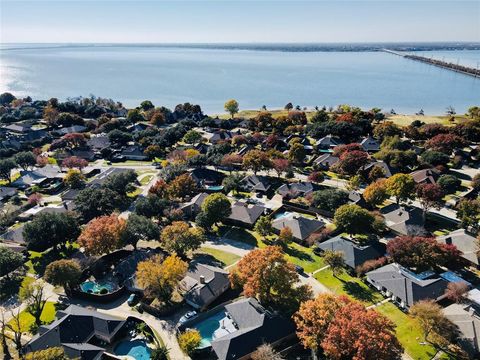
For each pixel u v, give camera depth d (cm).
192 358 6391
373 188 11356
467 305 7125
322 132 19650
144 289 7856
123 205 12644
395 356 5506
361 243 9756
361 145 17325
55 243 9325
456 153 16125
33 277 8788
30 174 14875
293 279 7319
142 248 9894
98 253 8775
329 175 14950
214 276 8094
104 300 7869
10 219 11312
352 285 8219
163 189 12319
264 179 13975
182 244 8944
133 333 7050
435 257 8006
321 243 9562
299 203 12219
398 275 7825
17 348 6500
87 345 6519
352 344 5528
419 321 6525
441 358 6216
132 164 17288
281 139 19400
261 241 10175
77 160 15812
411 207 11112
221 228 10969
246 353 6278
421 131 18812
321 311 6172
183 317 7319
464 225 10106
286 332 6675
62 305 7812
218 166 16350
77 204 11206
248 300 7325
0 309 7750
